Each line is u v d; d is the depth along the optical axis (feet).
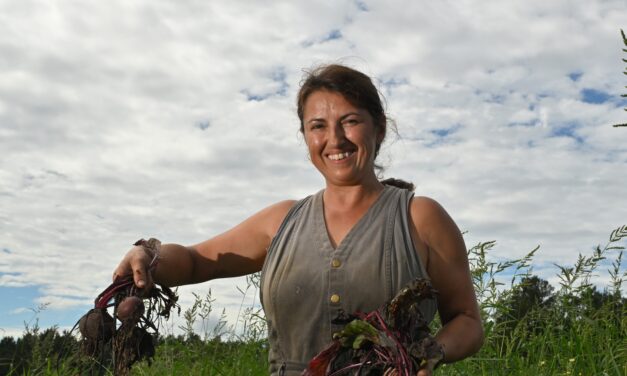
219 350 17.90
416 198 8.98
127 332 9.05
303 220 9.07
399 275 8.50
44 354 15.92
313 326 8.71
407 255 8.59
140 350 9.42
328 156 8.84
